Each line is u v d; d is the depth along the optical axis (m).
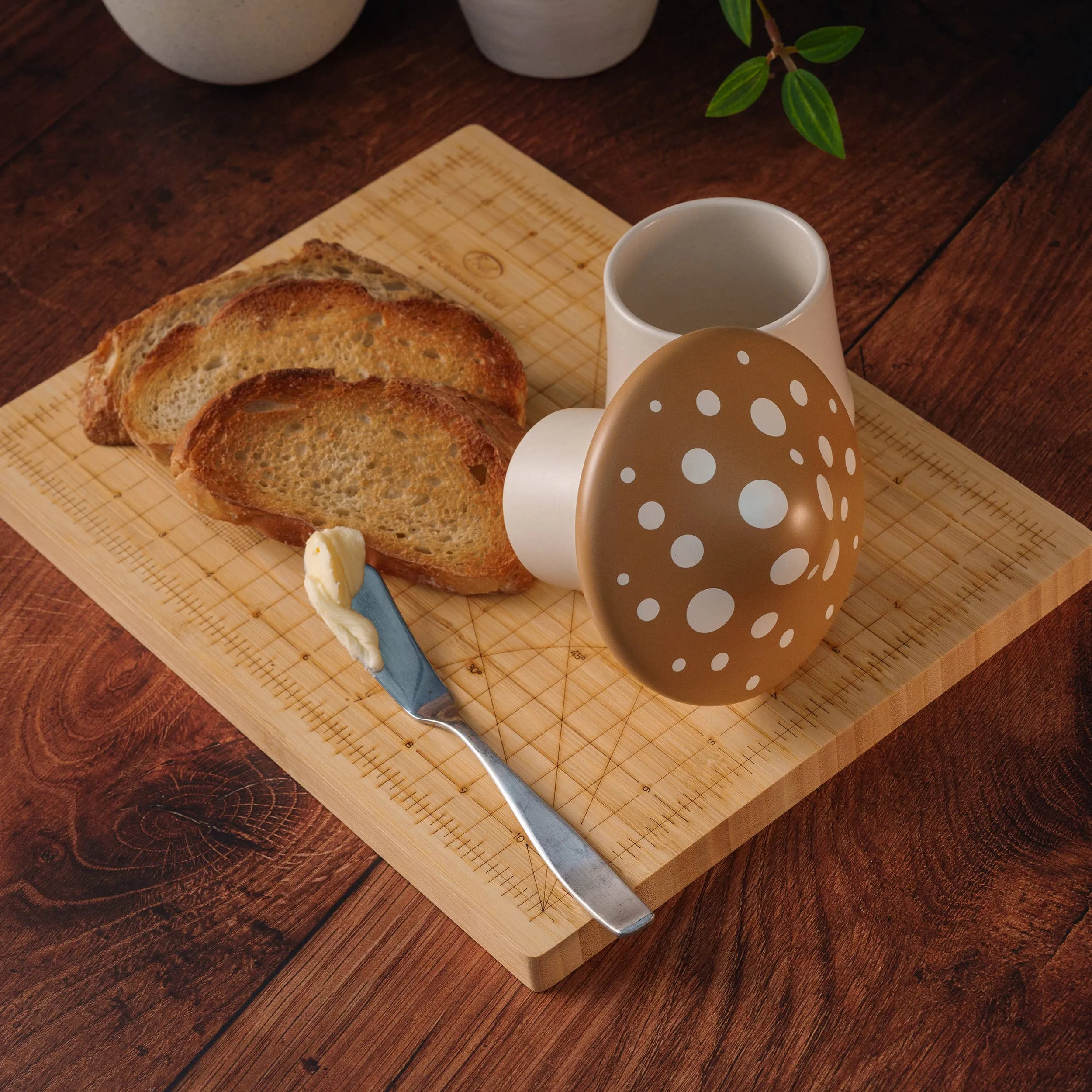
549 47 1.36
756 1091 1.10
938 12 1.39
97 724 1.19
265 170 1.36
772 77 1.37
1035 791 1.15
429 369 1.23
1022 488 1.20
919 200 1.32
